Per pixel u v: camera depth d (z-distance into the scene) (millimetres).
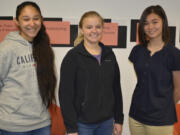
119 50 1695
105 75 1179
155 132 1196
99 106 1148
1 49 1030
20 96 1087
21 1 1580
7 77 1080
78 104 1141
